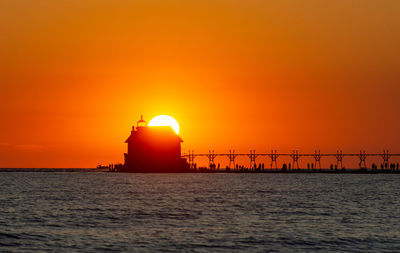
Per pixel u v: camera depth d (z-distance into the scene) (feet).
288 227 640.58
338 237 570.87
